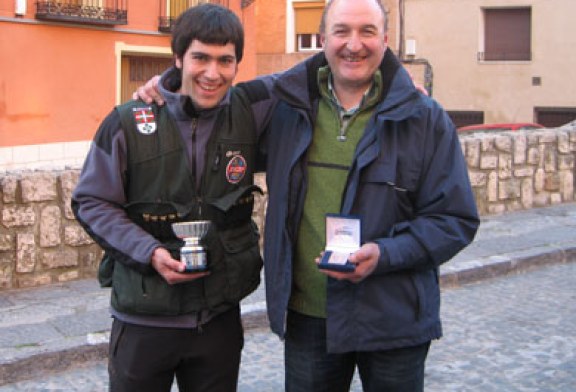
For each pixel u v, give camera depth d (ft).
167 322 8.91
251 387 15.79
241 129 9.18
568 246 26.73
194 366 9.29
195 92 8.71
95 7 58.80
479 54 84.58
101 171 8.81
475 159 30.86
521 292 22.93
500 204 31.91
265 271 9.44
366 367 9.42
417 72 85.25
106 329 17.33
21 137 54.39
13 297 19.36
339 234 8.70
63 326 17.42
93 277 21.16
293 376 9.67
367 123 8.96
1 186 19.47
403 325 8.98
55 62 56.65
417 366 9.28
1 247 19.62
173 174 8.86
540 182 33.12
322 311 9.23
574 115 81.41
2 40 52.65
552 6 81.15
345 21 8.64
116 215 8.80
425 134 8.88
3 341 16.44
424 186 8.95
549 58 81.87
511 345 18.28
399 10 85.25
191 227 8.66
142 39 63.62
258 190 9.38
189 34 8.55
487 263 24.40
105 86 60.80
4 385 15.49
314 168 9.12
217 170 8.96
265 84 9.62
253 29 72.08
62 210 20.45
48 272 20.42
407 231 8.86
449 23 85.05
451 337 18.84
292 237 9.19
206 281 8.91
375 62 8.81
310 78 9.30
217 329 9.21
